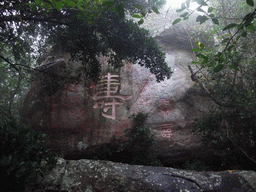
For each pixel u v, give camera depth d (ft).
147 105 26.37
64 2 7.24
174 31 29.63
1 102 33.65
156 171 14.17
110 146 25.66
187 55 29.43
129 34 17.98
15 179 8.12
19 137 8.67
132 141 24.99
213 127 18.93
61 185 12.02
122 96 26.99
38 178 11.78
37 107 28.60
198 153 23.72
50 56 30.27
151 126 25.64
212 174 13.98
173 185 12.81
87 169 13.73
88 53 17.71
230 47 6.63
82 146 26.40
